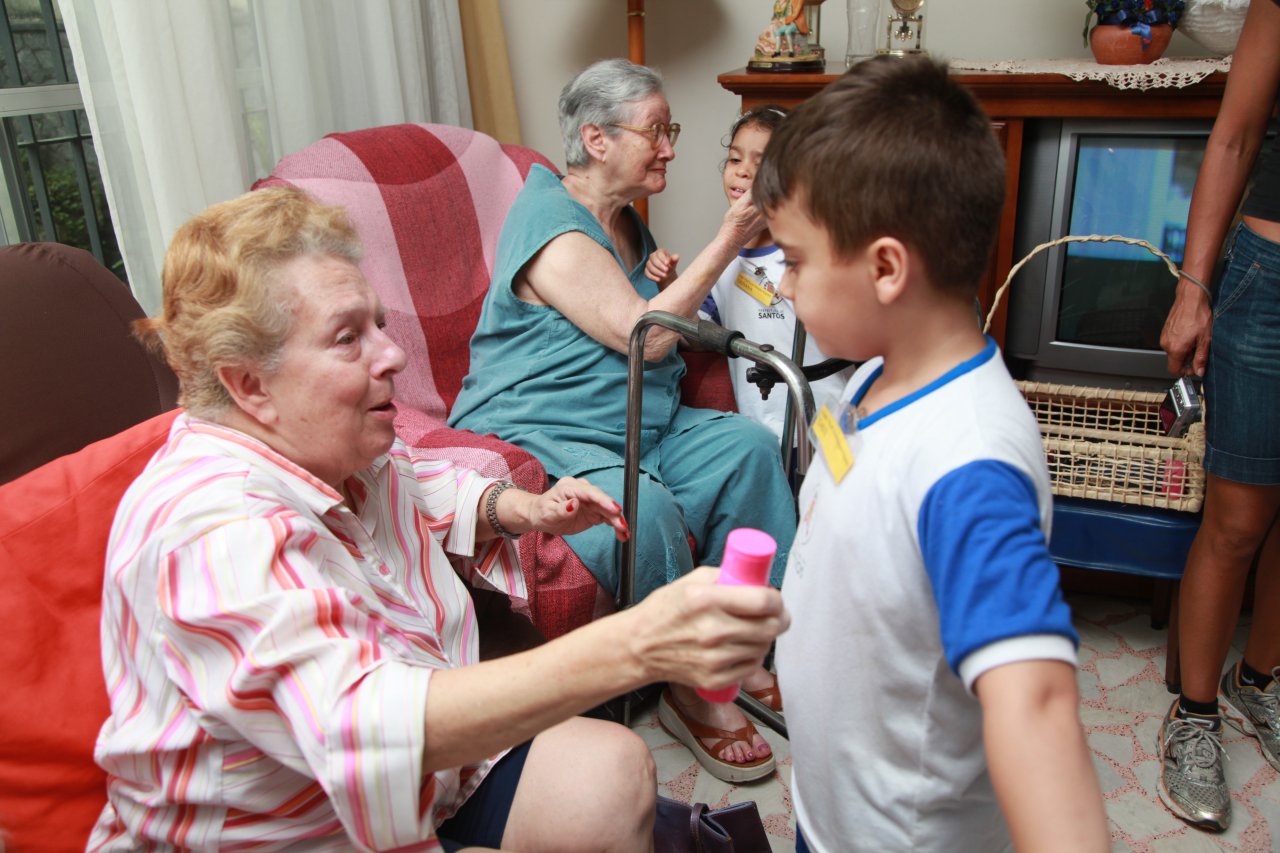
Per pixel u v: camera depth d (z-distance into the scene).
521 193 2.00
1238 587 1.66
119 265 2.21
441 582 1.26
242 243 0.98
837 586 0.84
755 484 1.90
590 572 1.72
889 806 0.87
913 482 0.76
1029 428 0.77
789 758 1.83
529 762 1.16
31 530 1.06
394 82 2.56
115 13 1.75
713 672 0.76
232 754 0.94
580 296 1.86
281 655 0.87
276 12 2.20
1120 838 1.65
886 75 0.79
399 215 2.10
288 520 0.94
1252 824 1.67
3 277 1.34
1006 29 2.71
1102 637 2.18
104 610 1.01
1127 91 2.04
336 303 1.02
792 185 0.80
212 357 0.99
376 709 0.85
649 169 1.96
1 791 0.99
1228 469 1.57
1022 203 2.22
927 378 0.81
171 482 0.97
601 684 0.81
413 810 0.86
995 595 0.65
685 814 1.25
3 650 1.01
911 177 0.75
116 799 1.01
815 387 2.06
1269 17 1.49
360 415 1.06
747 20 2.96
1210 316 1.63
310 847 0.99
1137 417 2.16
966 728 0.82
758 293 2.09
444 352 2.14
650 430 1.94
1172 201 2.10
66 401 1.33
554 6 3.10
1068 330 2.27
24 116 1.95
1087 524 1.96
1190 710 1.75
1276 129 1.50
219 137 1.97
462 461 1.66
